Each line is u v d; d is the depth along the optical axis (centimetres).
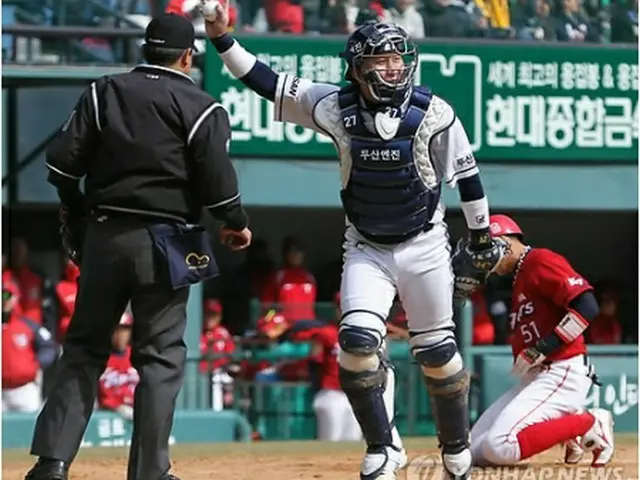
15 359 5041
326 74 5800
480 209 2628
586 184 6125
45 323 5478
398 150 2525
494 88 6019
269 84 2625
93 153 2641
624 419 5478
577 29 6191
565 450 3575
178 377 2650
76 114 2628
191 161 2620
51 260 6378
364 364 2578
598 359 5475
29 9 5716
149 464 2616
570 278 3334
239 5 5791
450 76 5969
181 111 2600
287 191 5862
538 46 6053
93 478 3356
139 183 2598
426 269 2589
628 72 6144
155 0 5781
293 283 5697
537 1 6153
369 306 2573
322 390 5153
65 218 2739
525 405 3397
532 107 6062
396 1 5938
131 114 2598
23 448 4559
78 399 2638
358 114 2542
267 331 5425
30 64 5619
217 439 5062
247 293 6122
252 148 5816
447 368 2645
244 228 2686
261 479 3322
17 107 6044
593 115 6116
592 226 7138
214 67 5728
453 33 6019
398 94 2520
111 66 5691
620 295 6838
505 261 3409
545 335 3381
